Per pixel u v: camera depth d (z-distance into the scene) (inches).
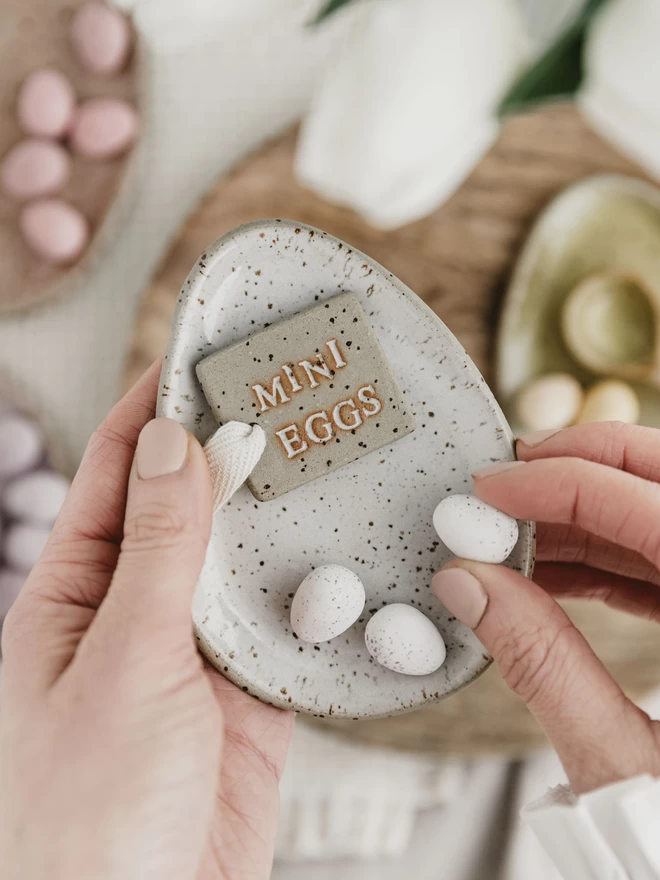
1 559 15.6
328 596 9.1
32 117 15.1
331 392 9.2
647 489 9.1
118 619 8.6
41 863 8.3
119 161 15.8
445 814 16.0
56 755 8.5
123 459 10.2
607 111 11.3
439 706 14.4
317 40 15.7
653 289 14.6
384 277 9.1
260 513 9.5
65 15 15.6
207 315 9.1
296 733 15.3
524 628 8.9
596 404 14.3
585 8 10.5
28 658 9.2
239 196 14.8
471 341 14.9
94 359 16.1
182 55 15.6
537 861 15.9
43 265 15.9
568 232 14.6
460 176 14.5
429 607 9.6
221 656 9.3
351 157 12.2
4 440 15.4
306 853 15.5
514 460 9.4
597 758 8.7
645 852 8.6
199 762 8.9
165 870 8.7
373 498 9.5
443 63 11.1
